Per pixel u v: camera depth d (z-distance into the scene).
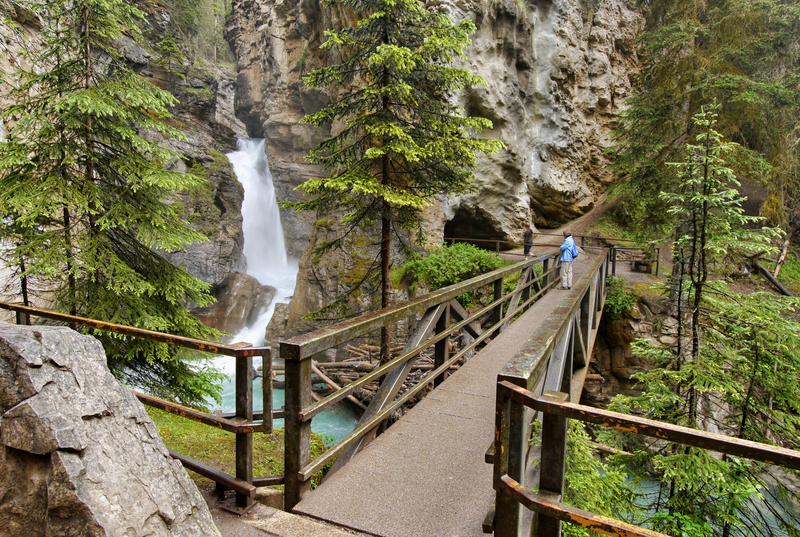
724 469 4.50
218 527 2.24
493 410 3.89
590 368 12.30
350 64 7.00
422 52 6.23
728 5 12.56
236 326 21.20
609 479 3.63
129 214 6.36
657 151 14.09
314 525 2.27
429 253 14.66
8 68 9.15
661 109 13.46
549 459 1.55
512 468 1.64
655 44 13.92
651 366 11.57
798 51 13.59
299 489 2.46
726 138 11.95
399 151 6.14
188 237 6.98
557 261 11.43
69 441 1.58
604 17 18.86
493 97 15.72
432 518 2.35
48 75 6.38
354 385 2.89
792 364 5.27
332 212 16.78
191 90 24.08
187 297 7.57
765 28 13.16
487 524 2.18
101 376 1.83
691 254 5.85
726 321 5.57
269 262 27.45
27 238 6.18
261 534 2.18
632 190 14.68
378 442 3.27
